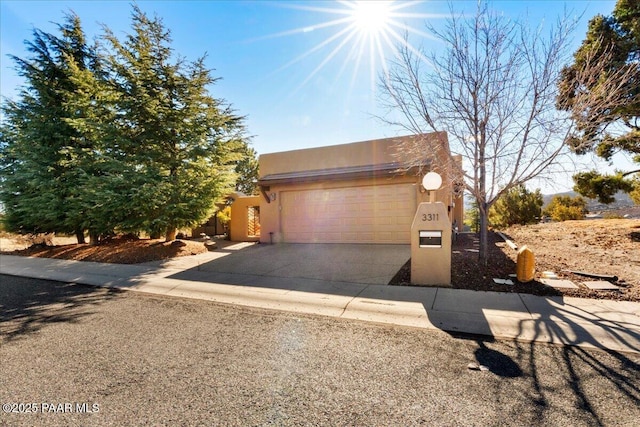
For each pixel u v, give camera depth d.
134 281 7.07
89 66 12.94
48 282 7.44
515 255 7.89
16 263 10.07
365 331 4.01
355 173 10.92
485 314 4.34
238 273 7.47
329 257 9.12
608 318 4.00
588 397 2.49
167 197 10.57
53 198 11.54
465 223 21.92
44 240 13.88
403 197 11.06
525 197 18.88
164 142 11.09
